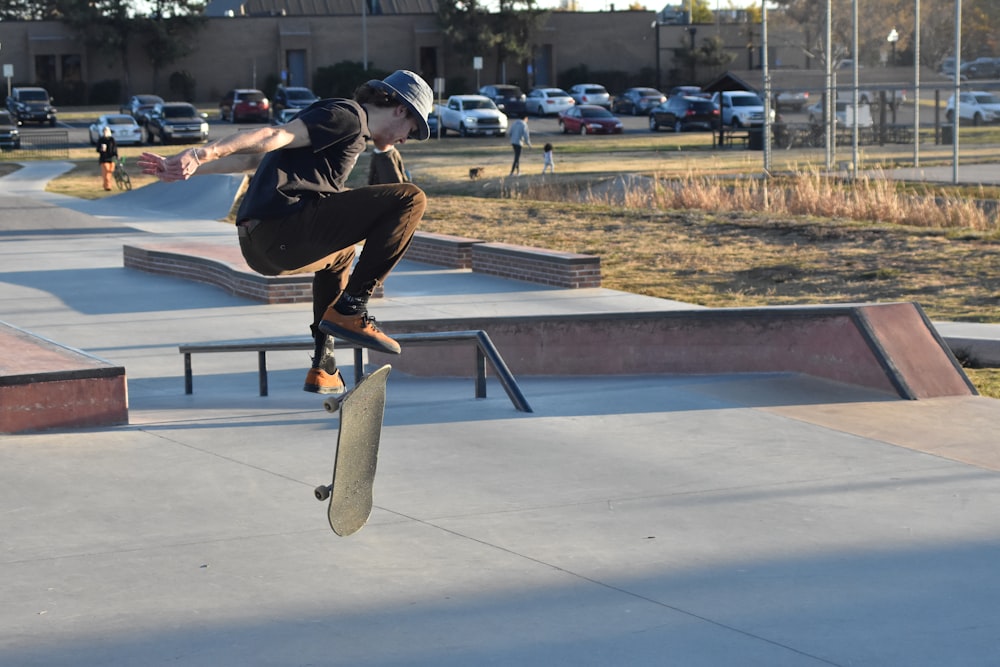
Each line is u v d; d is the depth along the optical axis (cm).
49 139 5941
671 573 560
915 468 755
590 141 5300
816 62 3547
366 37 8300
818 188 2573
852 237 2064
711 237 2192
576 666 455
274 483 716
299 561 575
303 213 414
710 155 4234
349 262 472
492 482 723
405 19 8425
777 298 1609
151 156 372
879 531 627
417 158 4509
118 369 879
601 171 3675
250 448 805
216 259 1816
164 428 869
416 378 1179
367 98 430
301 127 401
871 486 714
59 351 959
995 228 2203
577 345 1129
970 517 652
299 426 873
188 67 8306
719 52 8519
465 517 650
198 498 684
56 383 859
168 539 609
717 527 633
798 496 692
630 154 4428
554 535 618
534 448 808
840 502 680
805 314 1038
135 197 3384
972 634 487
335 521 387
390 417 909
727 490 705
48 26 8069
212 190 3159
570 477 734
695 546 601
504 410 930
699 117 5738
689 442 823
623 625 496
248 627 492
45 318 1534
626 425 876
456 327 1153
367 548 596
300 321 1499
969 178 2953
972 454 789
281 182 409
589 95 7500
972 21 3416
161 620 500
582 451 799
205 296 1700
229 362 1279
